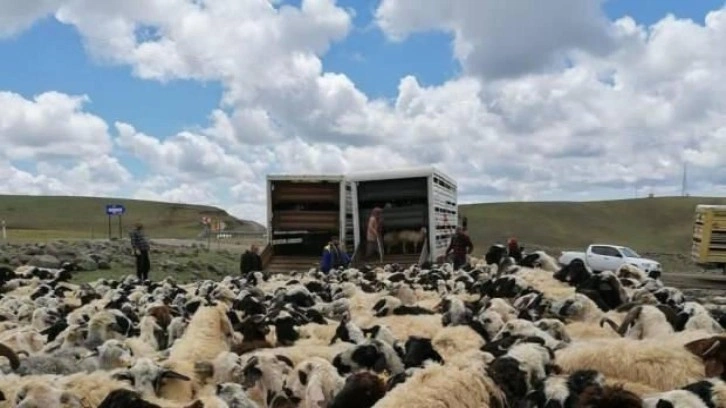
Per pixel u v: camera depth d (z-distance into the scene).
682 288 38.66
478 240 128.50
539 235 140.12
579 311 14.20
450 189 35.19
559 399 7.36
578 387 7.52
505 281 18.14
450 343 11.59
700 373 8.51
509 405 7.73
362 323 14.16
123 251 43.50
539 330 11.25
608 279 16.78
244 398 8.85
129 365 10.30
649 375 8.49
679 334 10.24
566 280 19.05
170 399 9.12
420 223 29.45
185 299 18.66
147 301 18.52
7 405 8.20
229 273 40.19
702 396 7.35
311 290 20.00
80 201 194.75
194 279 36.09
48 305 18.70
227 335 12.39
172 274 36.97
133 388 8.77
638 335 11.81
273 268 30.27
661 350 8.80
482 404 7.27
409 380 7.43
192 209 190.62
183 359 10.74
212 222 74.94
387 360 10.11
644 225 153.25
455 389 7.16
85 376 9.06
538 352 8.66
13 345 13.09
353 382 8.11
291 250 31.67
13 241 56.69
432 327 13.59
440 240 30.78
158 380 9.42
